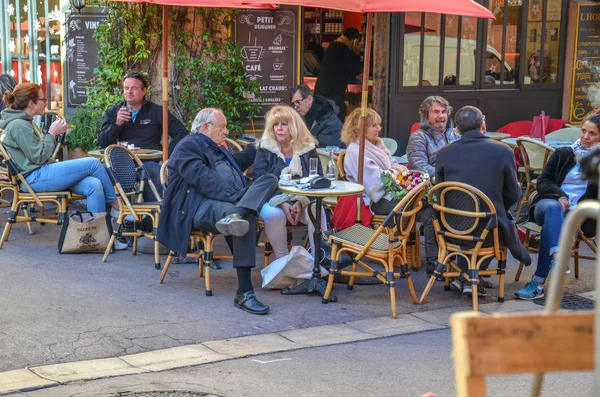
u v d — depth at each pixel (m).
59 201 9.55
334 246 7.89
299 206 8.55
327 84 13.95
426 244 8.88
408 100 13.52
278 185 7.91
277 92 12.73
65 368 6.00
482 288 8.15
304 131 8.85
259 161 8.77
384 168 8.86
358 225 8.40
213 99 11.94
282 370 6.07
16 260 8.94
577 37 14.63
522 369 2.36
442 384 5.84
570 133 12.51
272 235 8.44
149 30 12.00
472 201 7.61
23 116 9.52
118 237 9.63
